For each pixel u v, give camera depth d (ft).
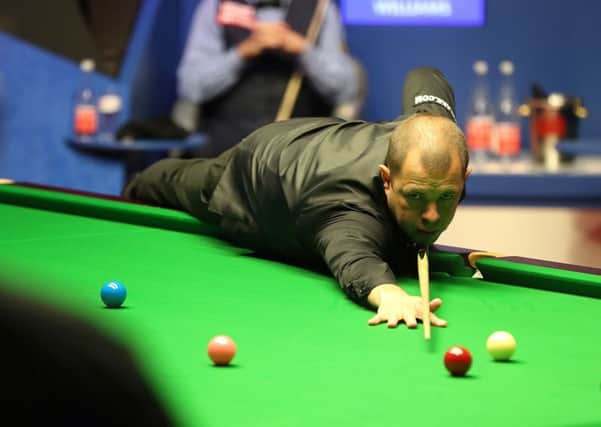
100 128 38.86
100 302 15.17
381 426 9.82
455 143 15.11
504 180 39.78
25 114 38.22
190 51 40.09
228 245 19.62
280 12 39.70
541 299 15.84
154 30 41.01
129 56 39.09
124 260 18.19
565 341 13.37
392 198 15.58
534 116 42.52
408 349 12.72
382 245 15.98
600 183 39.65
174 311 14.60
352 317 14.30
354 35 44.83
